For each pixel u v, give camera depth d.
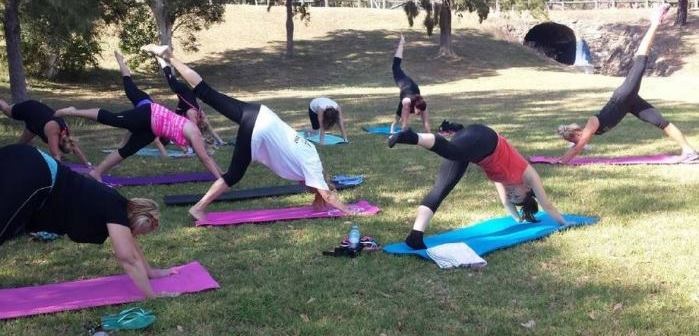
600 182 7.39
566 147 9.89
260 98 21.06
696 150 9.09
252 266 4.89
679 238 5.30
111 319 3.84
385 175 8.12
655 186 7.12
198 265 4.83
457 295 4.25
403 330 3.77
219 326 3.84
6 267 4.94
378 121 14.12
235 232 5.76
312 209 6.38
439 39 33.94
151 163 9.24
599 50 38.12
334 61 29.80
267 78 27.02
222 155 9.95
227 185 5.98
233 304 4.13
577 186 7.23
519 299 4.16
